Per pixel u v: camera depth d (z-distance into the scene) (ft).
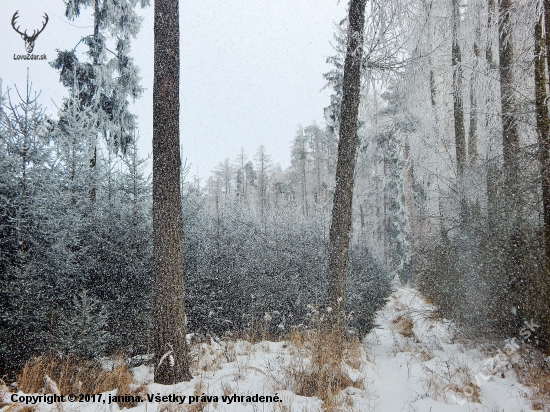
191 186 34.55
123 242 25.68
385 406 17.06
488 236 24.32
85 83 37.78
